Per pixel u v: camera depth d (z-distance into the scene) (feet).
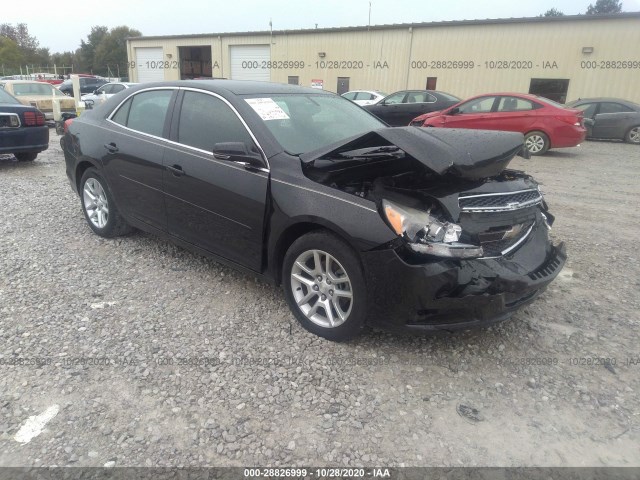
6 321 11.13
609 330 11.44
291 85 14.44
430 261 8.93
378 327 9.71
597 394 9.20
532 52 66.13
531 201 10.50
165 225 13.74
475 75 70.79
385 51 77.36
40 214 19.15
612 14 60.34
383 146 10.50
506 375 9.70
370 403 8.80
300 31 85.61
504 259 9.64
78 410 8.42
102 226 16.24
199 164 12.22
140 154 13.83
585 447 7.94
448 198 9.39
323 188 10.05
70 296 12.41
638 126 48.37
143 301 12.27
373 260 9.23
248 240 11.47
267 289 13.08
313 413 8.52
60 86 94.27
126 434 7.92
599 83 63.10
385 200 9.34
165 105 13.74
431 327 9.23
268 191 10.82
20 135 27.71
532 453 7.80
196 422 8.23
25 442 7.71
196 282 13.41
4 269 13.87
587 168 33.60
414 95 52.39
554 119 37.83
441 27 71.51
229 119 12.02
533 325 11.57
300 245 10.46
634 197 24.79
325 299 10.55
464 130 10.91
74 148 16.48
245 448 7.73
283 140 11.42
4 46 239.71
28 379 9.16
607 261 15.70
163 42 106.73
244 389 9.07
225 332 10.93
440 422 8.41
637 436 8.19
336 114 13.41
